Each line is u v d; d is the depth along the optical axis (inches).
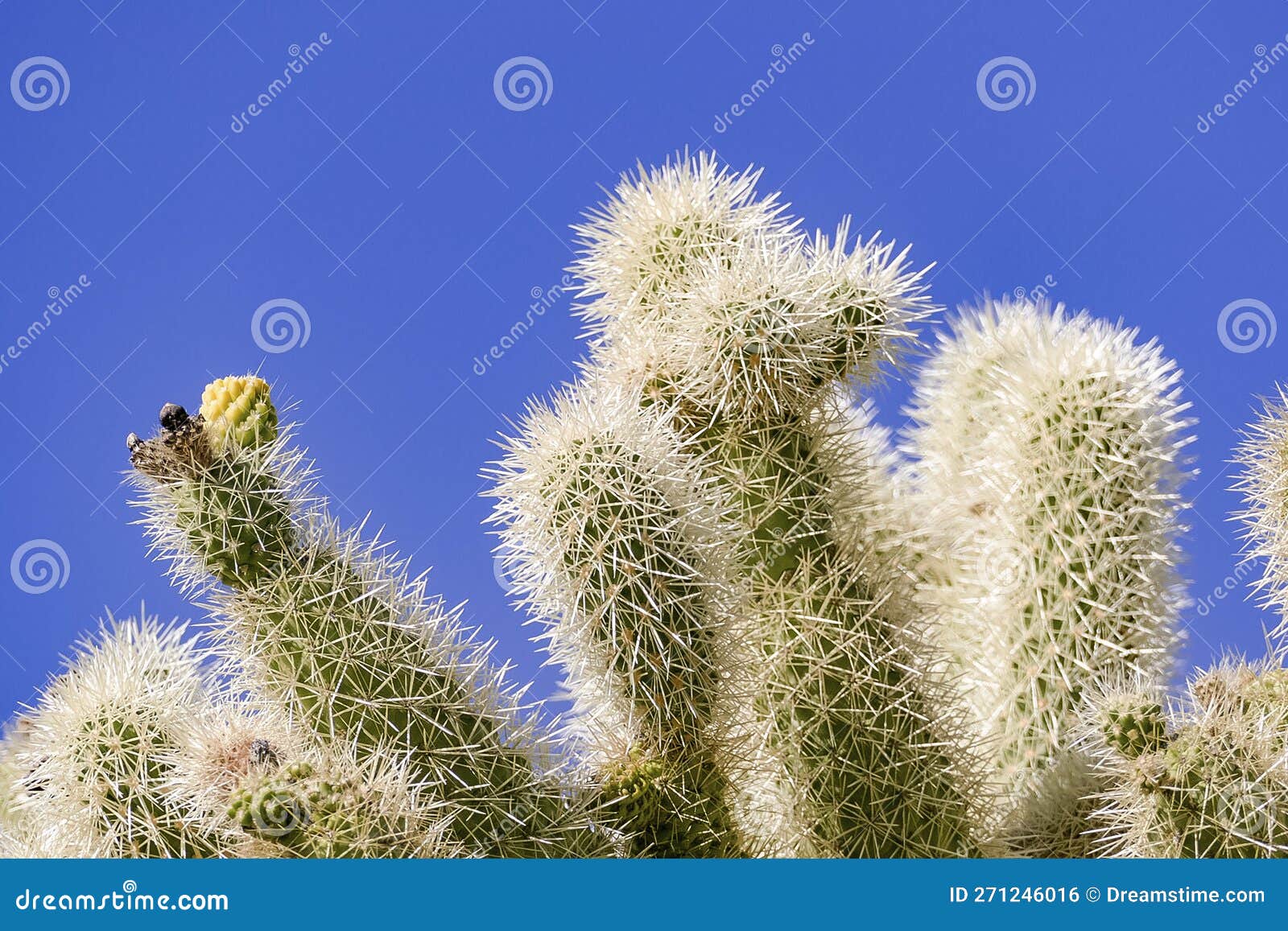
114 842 144.5
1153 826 141.9
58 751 147.9
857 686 160.9
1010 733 180.9
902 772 160.6
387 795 128.6
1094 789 162.4
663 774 154.9
